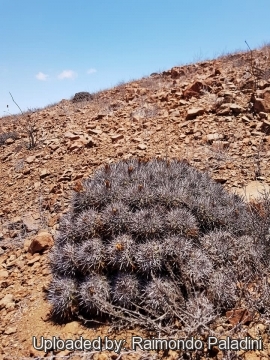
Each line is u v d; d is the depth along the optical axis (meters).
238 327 0.77
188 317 0.80
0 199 1.98
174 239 0.95
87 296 0.90
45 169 2.16
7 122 3.98
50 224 1.55
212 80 2.81
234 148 1.84
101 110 3.21
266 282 0.87
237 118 2.14
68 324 0.92
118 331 0.87
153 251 0.92
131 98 3.29
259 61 3.11
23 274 1.23
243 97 2.36
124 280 0.92
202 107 2.39
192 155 1.84
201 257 0.93
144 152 1.99
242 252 0.95
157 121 2.44
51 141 2.63
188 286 0.86
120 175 1.17
